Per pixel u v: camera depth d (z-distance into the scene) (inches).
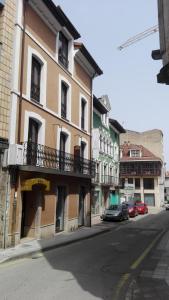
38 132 679.7
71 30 834.8
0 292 293.4
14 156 535.5
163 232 864.9
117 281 341.4
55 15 712.4
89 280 344.2
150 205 2442.2
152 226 1041.5
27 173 595.5
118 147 1764.3
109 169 1566.2
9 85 559.5
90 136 1023.0
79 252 532.4
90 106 1034.1
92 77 1042.7
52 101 735.7
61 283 328.8
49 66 723.4
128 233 842.2
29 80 624.4
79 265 422.9
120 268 407.5
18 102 580.7
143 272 386.0
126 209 1289.4
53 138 738.2
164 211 2011.6
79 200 938.1
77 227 888.3
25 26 614.9
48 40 722.2
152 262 449.1
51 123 728.3
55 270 388.8
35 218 641.0
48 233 689.0
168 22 296.5
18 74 582.6
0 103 534.3
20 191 570.6
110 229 927.7
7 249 512.7
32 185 584.7
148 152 2503.7
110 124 1566.2
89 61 958.4
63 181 785.6
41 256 487.5
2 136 534.6
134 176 2472.9
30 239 623.5
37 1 642.8
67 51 859.4
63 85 830.5
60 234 756.6
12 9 577.0
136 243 648.4
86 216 962.7
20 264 423.2
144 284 331.3
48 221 691.4
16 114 572.4
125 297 284.8
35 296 282.8
